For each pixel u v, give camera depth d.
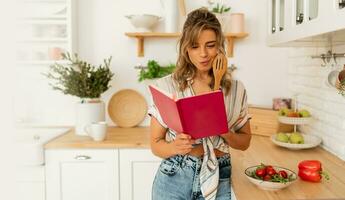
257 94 2.53
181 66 1.34
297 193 1.22
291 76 2.44
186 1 2.47
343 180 1.37
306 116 2.01
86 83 2.21
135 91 2.52
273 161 1.67
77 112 2.22
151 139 1.42
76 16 2.48
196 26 1.21
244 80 2.52
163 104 1.16
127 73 2.53
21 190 1.92
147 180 2.01
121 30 2.51
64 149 1.99
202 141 1.33
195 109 1.06
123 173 2.01
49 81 2.50
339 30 1.09
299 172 1.39
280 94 2.53
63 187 2.01
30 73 2.47
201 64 1.26
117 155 2.00
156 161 2.00
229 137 1.33
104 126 2.03
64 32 2.37
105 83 2.28
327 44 1.84
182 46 1.29
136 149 1.99
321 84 1.94
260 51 2.49
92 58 2.52
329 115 1.84
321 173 1.36
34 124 2.46
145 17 2.29
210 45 1.24
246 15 2.48
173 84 1.35
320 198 1.17
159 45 2.51
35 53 2.34
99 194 2.03
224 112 1.09
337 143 1.76
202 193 1.30
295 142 1.88
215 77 1.27
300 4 1.52
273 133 2.21
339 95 1.72
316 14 1.32
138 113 2.53
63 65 2.34
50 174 2.00
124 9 2.50
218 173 1.32
